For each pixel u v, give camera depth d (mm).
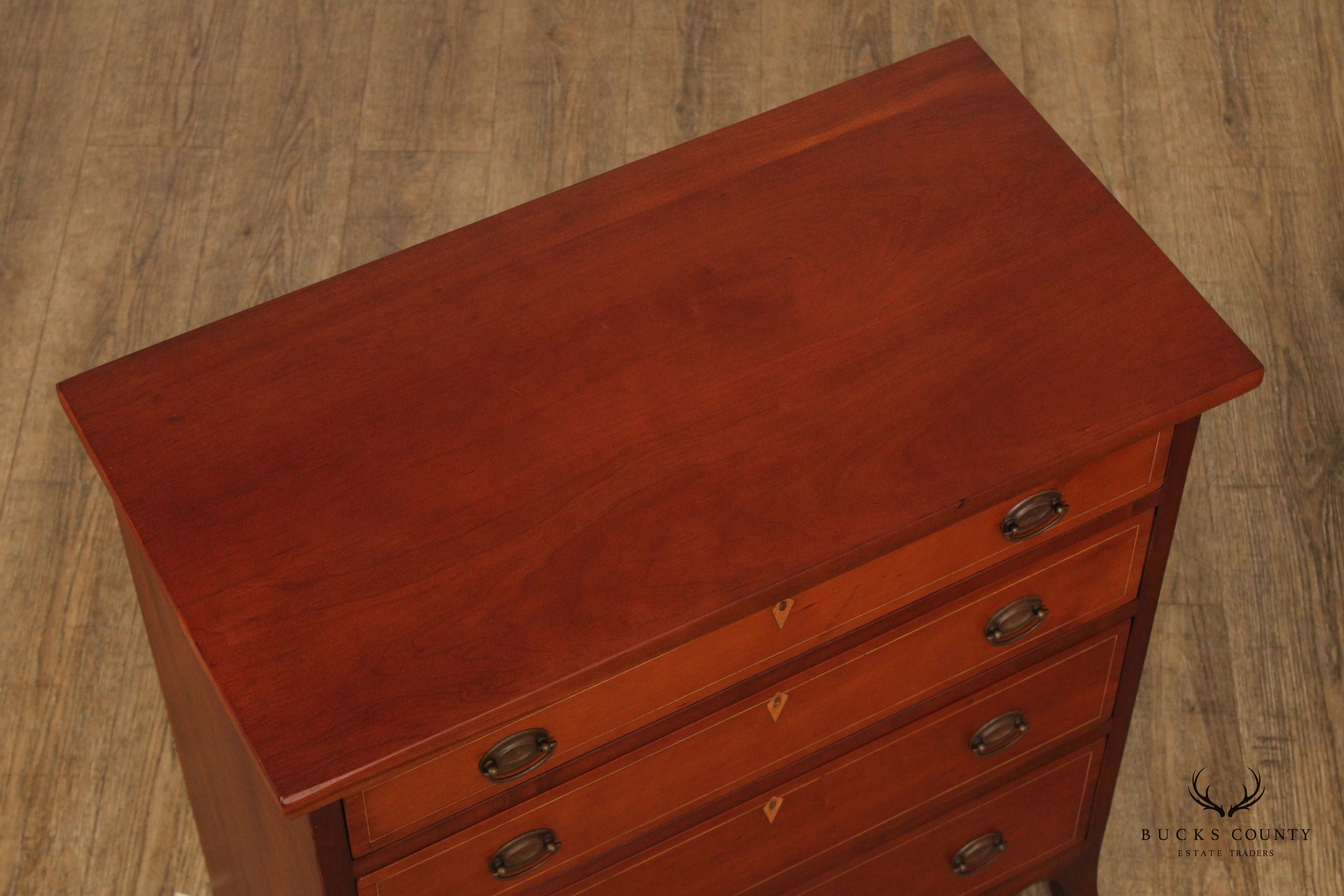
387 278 2029
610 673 1732
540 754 1829
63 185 3473
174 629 2037
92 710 2896
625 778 1960
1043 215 2051
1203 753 2885
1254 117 3605
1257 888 2760
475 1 3732
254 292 3340
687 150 2148
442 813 1840
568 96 3604
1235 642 2988
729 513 1814
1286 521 3098
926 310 1972
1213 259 3404
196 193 3461
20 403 3205
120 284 3342
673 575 1772
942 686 2143
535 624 1739
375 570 1777
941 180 2096
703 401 1904
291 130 3549
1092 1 3760
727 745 2014
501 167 3502
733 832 2152
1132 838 2816
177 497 1837
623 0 3742
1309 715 2914
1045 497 1950
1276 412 3207
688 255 2037
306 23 3697
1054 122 3602
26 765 2844
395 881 1888
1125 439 1871
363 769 1638
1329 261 3395
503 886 1996
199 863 2762
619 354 1949
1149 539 2129
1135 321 1947
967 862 2459
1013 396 1892
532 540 1800
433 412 1903
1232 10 3746
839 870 2346
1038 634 2162
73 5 3729
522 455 1866
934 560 1944
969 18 3734
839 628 1954
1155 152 3557
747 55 3668
